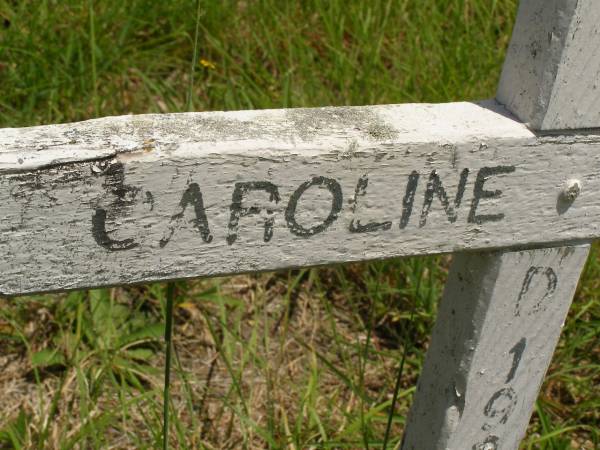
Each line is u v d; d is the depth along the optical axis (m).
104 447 1.85
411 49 2.80
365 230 1.10
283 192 1.03
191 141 0.97
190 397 1.92
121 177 0.95
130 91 2.64
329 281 2.38
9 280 0.96
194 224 1.01
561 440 1.94
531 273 1.29
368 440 1.87
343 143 1.02
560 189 1.19
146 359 2.12
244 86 2.58
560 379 2.13
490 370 1.39
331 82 2.74
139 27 2.74
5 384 2.04
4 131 0.94
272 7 2.87
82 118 2.47
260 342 2.21
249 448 1.92
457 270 1.33
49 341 2.11
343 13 2.93
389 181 1.07
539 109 1.11
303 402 1.88
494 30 3.07
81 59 2.50
